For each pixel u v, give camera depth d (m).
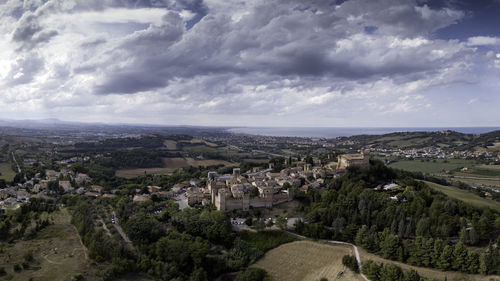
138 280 135.12
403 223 158.00
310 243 165.62
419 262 141.00
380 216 169.75
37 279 125.62
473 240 147.00
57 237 164.00
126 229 168.38
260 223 178.50
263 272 143.12
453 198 194.75
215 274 146.25
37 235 165.38
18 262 136.50
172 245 151.62
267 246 164.62
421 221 155.88
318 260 151.75
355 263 142.12
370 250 155.50
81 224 169.75
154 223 173.00
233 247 164.25
